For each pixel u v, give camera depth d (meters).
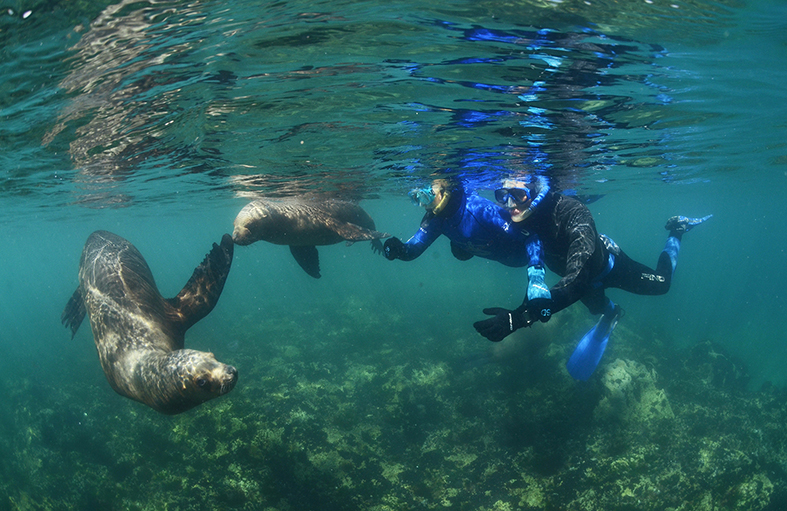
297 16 2.26
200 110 3.33
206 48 2.48
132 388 2.03
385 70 2.85
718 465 5.10
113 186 6.85
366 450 5.94
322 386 7.42
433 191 2.85
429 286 21.77
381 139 4.30
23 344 17.12
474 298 17.22
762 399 7.46
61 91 2.83
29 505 5.66
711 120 4.68
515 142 4.61
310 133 4.02
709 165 8.59
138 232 22.39
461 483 5.36
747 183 13.70
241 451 5.48
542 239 2.74
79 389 9.27
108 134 3.76
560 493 5.01
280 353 9.75
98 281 2.38
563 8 2.34
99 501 5.55
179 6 2.14
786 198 19.81
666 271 3.21
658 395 6.11
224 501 5.05
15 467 6.54
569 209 2.56
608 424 5.89
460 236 2.92
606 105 3.70
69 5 2.09
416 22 2.36
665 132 4.94
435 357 9.22
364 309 13.55
